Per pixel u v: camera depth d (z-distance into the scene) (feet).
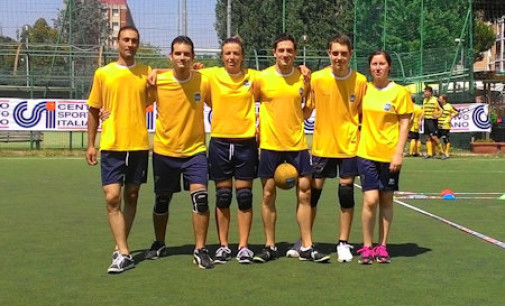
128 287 16.34
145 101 18.92
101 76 18.47
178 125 18.85
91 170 45.98
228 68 19.03
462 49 72.13
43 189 35.58
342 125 19.60
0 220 25.82
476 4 92.73
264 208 19.61
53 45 73.77
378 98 19.11
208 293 15.81
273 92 19.10
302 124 19.51
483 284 16.76
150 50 75.97
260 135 19.48
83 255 19.86
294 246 20.31
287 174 18.78
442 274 17.78
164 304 14.92
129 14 76.38
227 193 19.35
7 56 81.20
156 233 19.85
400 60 78.64
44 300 15.20
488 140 66.59
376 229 24.13
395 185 19.20
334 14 122.52
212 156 19.35
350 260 19.27
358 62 79.97
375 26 91.76
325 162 19.84
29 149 62.18
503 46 175.32
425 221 26.25
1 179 40.14
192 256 19.98
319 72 19.80
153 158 19.38
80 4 103.45
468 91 69.51
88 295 15.61
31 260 19.15
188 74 18.84
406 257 19.86
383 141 18.99
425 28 93.56
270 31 119.44
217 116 19.16
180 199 32.24
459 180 42.39
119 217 18.48
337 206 30.14
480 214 28.04
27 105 58.49
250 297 15.49
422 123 63.05
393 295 15.74
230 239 22.79
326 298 15.46
